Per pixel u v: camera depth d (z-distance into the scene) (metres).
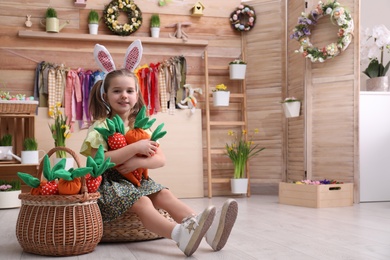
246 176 4.27
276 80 4.25
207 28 4.34
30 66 3.92
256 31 4.34
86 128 3.91
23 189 3.82
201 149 4.17
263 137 4.29
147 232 2.04
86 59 4.03
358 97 3.56
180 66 4.18
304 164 3.86
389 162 3.67
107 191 1.96
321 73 3.77
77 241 1.74
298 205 3.40
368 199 3.62
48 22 3.87
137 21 4.08
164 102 4.11
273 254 1.76
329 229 2.34
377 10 4.27
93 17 3.96
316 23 3.74
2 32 3.88
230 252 1.81
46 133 3.83
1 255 1.79
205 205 3.51
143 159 1.99
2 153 3.49
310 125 3.83
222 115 4.37
